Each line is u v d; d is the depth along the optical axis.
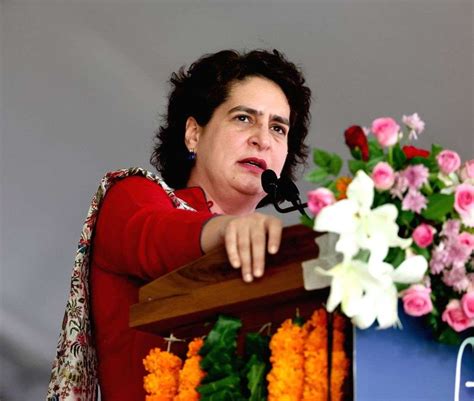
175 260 4.21
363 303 3.35
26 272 11.13
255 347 3.67
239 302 3.71
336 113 10.97
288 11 10.79
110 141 11.16
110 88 11.05
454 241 3.49
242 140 6.03
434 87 10.87
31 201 11.12
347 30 10.79
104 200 5.00
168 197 5.07
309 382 3.48
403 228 3.52
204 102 6.16
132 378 4.78
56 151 11.09
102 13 10.89
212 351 3.73
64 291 11.17
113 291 4.93
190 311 3.84
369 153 3.59
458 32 10.68
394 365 3.50
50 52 10.96
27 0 10.85
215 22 10.91
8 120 10.98
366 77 10.91
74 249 11.20
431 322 3.55
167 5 10.85
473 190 3.53
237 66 6.21
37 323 11.10
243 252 3.68
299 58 10.98
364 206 3.40
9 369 10.92
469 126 10.93
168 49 11.05
